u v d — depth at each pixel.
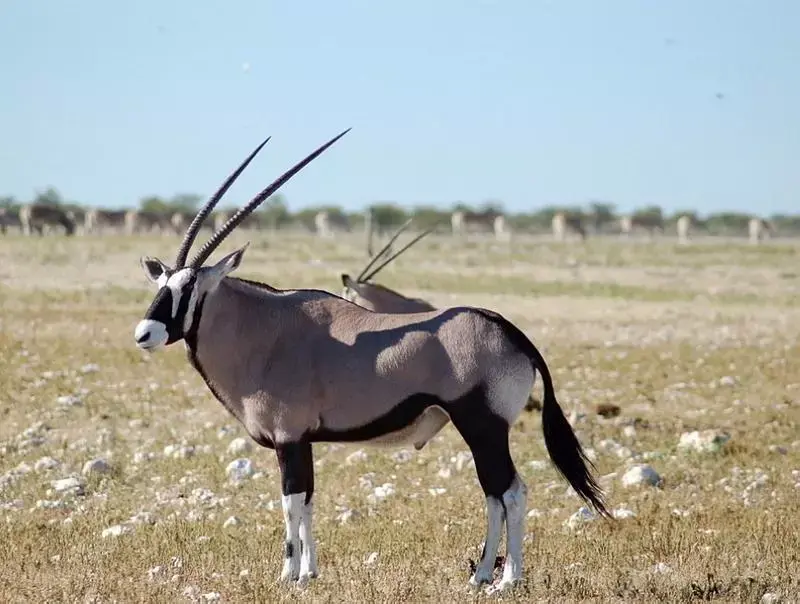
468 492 36.53
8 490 36.06
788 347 72.81
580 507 34.75
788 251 176.38
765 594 25.11
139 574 26.72
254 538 30.31
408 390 26.09
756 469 40.06
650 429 47.12
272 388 26.55
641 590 25.33
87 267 110.44
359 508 34.75
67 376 55.38
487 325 26.22
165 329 26.11
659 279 126.38
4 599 24.42
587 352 69.56
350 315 26.95
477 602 24.53
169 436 44.25
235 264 26.61
